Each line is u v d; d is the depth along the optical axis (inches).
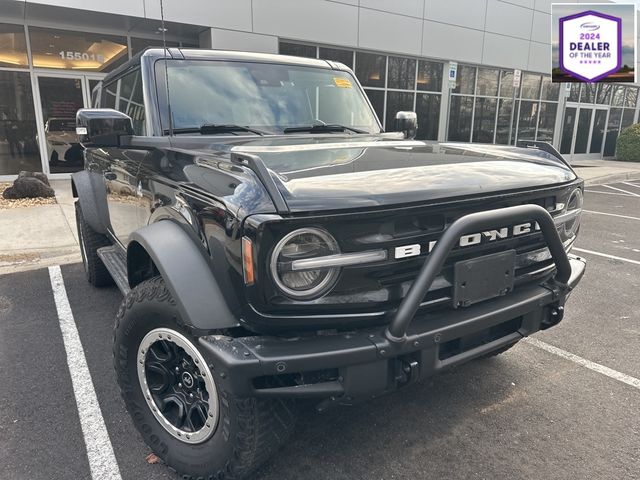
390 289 79.5
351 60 534.9
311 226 71.5
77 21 426.6
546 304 98.0
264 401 80.8
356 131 146.3
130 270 103.7
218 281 78.3
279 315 73.5
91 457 100.7
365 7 519.2
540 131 762.2
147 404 96.3
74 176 189.6
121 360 96.5
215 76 131.1
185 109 123.3
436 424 111.6
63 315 173.2
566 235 106.9
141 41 468.1
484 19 626.5
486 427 110.7
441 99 620.1
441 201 80.7
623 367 139.1
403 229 78.5
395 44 550.9
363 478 94.8
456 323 83.2
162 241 84.4
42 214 315.9
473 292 86.4
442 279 83.9
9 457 100.5
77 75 451.8
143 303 89.7
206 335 76.8
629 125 904.9
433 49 585.0
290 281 72.7
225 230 74.6
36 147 450.6
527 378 132.0
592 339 156.9
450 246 77.3
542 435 108.3
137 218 120.7
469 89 652.1
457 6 594.2
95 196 174.1
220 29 441.7
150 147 112.3
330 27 499.8
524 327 98.1
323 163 90.6
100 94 192.5
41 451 102.3
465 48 615.5
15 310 177.5
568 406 119.5
